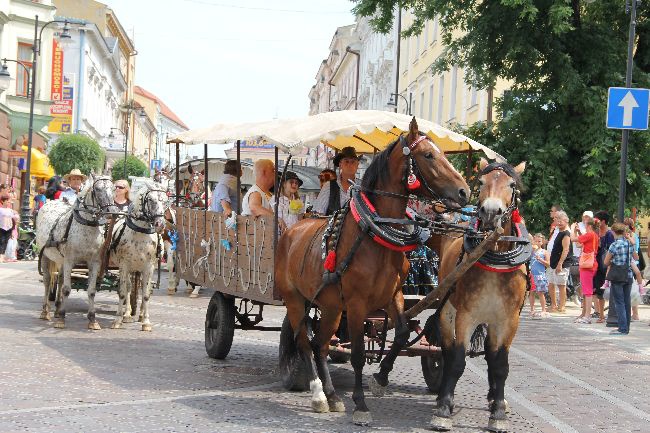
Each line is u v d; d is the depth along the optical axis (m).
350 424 7.76
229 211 10.50
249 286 9.82
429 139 7.61
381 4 23.44
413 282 9.45
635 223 22.89
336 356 9.55
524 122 22.72
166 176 23.33
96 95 67.50
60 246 13.31
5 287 19.27
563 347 13.72
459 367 7.57
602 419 8.48
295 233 8.89
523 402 9.18
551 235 19.12
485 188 7.25
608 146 21.77
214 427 7.39
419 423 7.89
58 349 11.16
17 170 41.16
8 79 32.72
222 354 10.91
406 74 49.78
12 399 8.11
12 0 45.16
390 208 7.79
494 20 21.89
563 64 21.91
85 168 45.56
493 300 7.43
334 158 10.34
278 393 9.06
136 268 13.45
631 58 17.44
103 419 7.47
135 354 11.11
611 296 16.20
